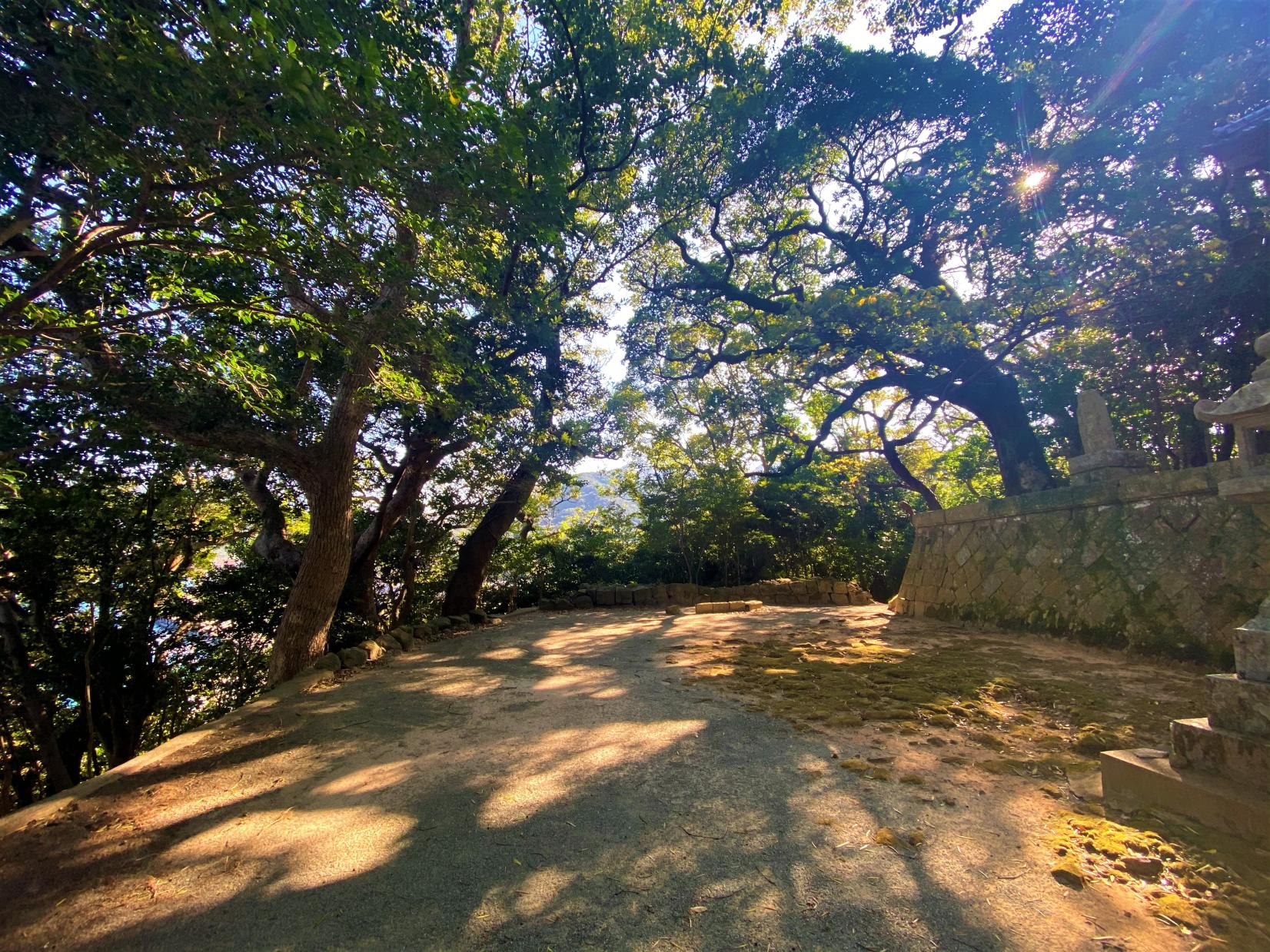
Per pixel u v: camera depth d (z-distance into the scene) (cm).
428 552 1032
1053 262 715
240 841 237
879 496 1553
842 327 815
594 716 377
